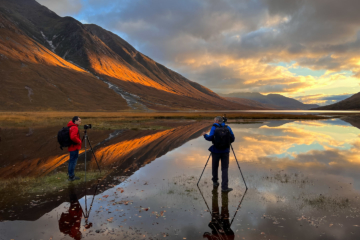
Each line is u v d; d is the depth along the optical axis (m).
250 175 7.86
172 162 9.91
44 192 6.22
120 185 6.83
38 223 4.52
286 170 8.50
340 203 5.41
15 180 7.27
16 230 4.25
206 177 7.69
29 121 32.12
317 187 6.57
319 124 33.66
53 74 135.50
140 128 26.14
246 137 18.25
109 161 10.10
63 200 5.67
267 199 5.70
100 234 4.12
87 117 48.44
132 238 3.99
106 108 119.38
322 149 13.02
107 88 149.88
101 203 5.49
